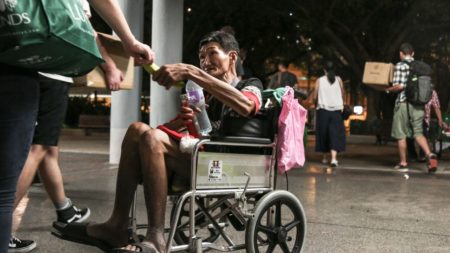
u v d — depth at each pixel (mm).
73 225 3555
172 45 8906
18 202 4082
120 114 9430
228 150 3383
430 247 4445
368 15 23000
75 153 11500
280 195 3600
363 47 24188
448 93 28562
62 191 4602
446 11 20859
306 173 8898
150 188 3230
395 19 23375
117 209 3432
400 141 9617
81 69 2611
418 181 8180
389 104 24062
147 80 27125
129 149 3332
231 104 3367
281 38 28141
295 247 3840
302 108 3740
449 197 6785
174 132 3354
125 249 3146
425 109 9539
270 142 3602
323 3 22219
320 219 5383
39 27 2289
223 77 3648
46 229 4797
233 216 3793
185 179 3420
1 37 2270
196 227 3617
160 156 3238
